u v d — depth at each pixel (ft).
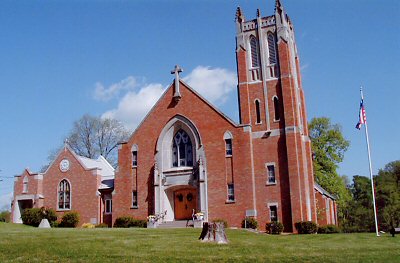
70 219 159.22
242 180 142.31
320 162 239.71
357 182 336.29
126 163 159.63
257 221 140.36
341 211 269.03
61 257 59.41
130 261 56.59
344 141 240.12
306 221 134.82
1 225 143.13
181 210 154.10
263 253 63.62
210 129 149.89
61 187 170.71
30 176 175.11
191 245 72.13
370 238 98.78
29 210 157.99
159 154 154.30
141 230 101.50
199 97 154.10
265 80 152.66
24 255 60.75
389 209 278.05
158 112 159.43
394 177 323.57
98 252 63.00
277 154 144.66
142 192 154.71
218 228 80.69
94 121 251.39
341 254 62.34
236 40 160.56
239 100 154.81
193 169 149.07
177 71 159.12
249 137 144.97
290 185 139.13
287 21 162.30
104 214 163.43
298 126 147.84
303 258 58.23
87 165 174.09
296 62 172.55
